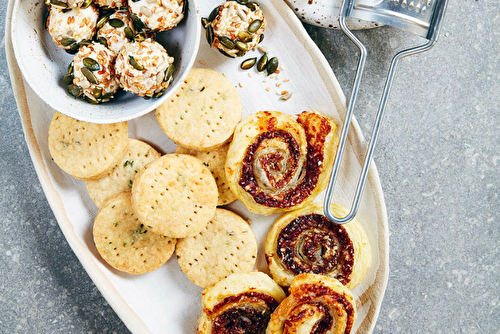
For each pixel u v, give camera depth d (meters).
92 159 0.52
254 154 0.51
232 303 0.51
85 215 0.53
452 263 0.57
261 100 0.53
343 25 0.49
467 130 0.56
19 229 0.56
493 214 0.57
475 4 0.55
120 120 0.48
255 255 0.52
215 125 0.51
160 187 0.51
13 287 0.56
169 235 0.51
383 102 0.49
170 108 0.51
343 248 0.52
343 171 0.53
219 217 0.53
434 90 0.56
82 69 0.48
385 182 0.56
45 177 0.52
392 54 0.55
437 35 0.49
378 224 0.52
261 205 0.52
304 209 0.52
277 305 0.52
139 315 0.53
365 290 0.53
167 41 0.50
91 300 0.56
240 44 0.50
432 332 0.57
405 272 0.57
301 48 0.52
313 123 0.52
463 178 0.57
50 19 0.47
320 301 0.50
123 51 0.47
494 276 0.57
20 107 0.51
